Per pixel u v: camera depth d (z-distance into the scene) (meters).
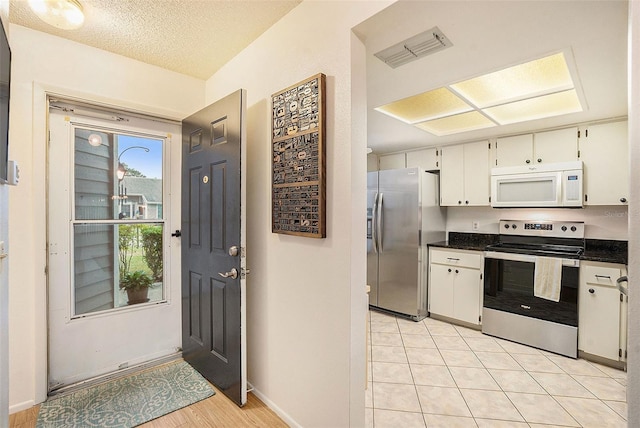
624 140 2.57
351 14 1.37
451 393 2.03
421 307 3.43
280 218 1.72
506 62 1.78
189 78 2.46
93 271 2.12
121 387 2.02
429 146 3.80
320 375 1.51
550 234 3.10
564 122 2.78
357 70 1.40
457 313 3.26
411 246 3.41
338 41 1.42
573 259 2.53
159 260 2.41
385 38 1.48
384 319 3.45
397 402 1.94
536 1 1.26
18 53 1.79
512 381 2.17
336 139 1.43
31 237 1.83
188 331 2.32
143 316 2.32
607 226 2.82
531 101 2.39
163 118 2.38
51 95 1.90
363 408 1.45
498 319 2.93
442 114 2.73
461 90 2.25
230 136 1.86
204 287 2.12
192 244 2.26
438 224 3.75
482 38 1.52
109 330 2.18
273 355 1.83
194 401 1.88
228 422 1.71
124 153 2.25
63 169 2.00
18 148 1.79
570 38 1.53
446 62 1.78
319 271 1.52
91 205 2.12
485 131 3.11
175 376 2.16
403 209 3.48
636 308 0.72
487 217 3.57
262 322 1.92
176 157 2.48
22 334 1.80
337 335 1.43
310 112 1.51
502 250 2.92
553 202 2.85
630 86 0.74
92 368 2.11
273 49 1.81
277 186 1.74
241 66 2.10
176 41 1.98
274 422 1.72
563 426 1.73
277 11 1.69
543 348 2.66
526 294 2.78
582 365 2.41
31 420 1.70
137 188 2.31
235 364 1.84
